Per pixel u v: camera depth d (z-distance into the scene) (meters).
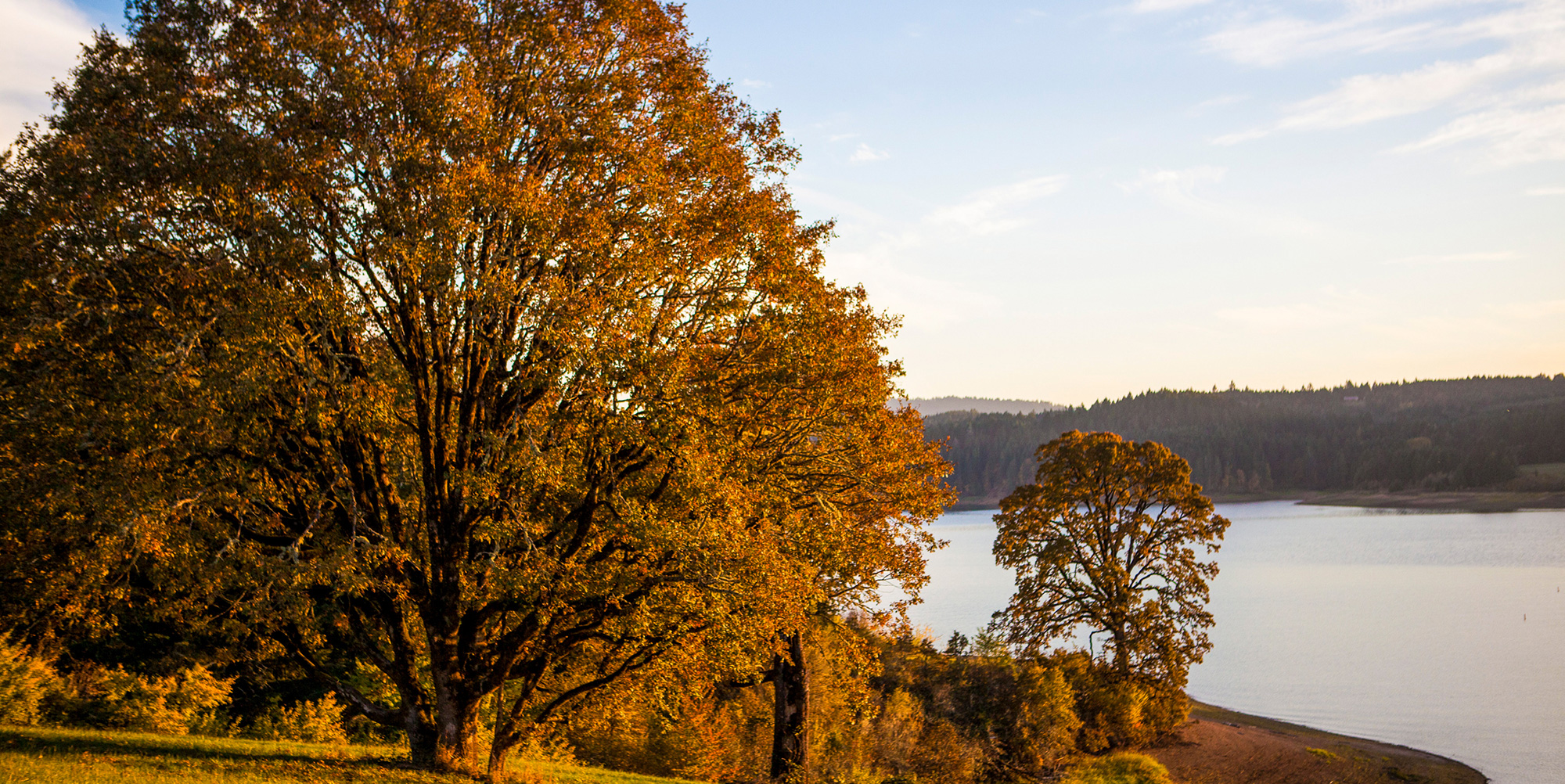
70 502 12.16
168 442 12.30
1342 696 53.75
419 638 18.12
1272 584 99.00
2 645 16.17
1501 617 75.25
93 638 19.02
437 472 14.62
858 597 23.88
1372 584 95.62
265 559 12.81
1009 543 49.53
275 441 13.55
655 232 14.36
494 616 16.77
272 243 12.41
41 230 12.54
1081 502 48.94
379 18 13.98
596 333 13.39
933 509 23.58
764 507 18.00
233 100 13.30
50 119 13.72
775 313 15.70
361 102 12.84
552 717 17.95
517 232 13.81
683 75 15.62
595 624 15.64
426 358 14.34
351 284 13.84
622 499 14.27
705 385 15.35
